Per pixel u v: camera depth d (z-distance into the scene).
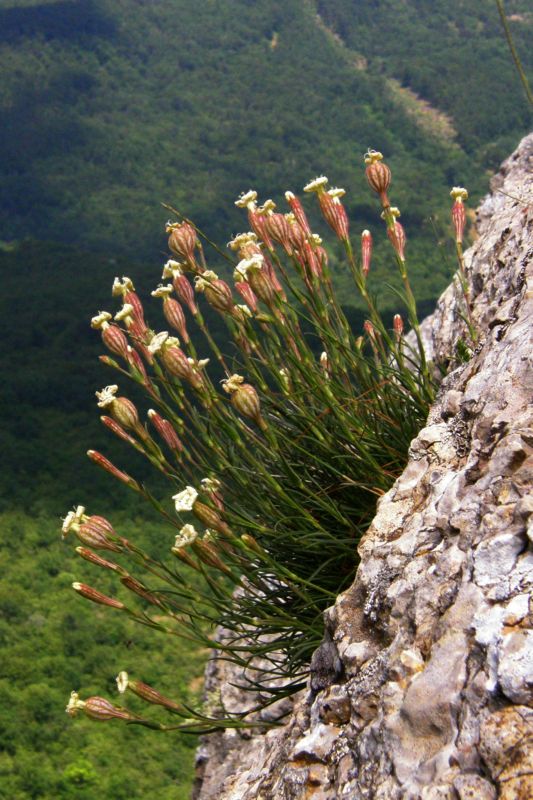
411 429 3.00
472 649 1.81
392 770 1.82
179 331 3.04
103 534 2.65
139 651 53.56
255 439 2.92
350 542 2.80
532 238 3.38
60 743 46.75
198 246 3.05
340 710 2.18
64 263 127.31
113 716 2.55
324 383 2.95
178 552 2.61
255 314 3.14
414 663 1.94
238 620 2.73
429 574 2.06
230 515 2.78
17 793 42.88
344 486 2.95
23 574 62.41
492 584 1.88
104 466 2.70
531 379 2.24
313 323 2.95
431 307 121.56
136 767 43.91
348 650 2.26
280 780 2.27
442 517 2.20
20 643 54.38
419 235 160.50
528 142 5.39
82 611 57.81
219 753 5.12
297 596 2.93
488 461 2.19
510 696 1.67
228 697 5.07
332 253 130.75
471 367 2.69
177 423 2.92
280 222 2.95
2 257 125.56
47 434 82.12
